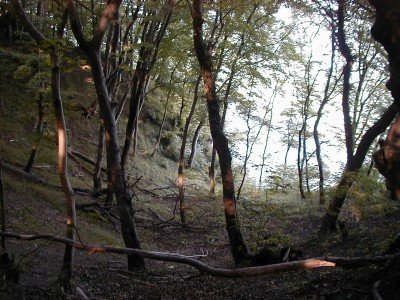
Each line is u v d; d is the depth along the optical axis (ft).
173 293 27.25
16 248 32.76
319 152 69.36
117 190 34.68
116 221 53.98
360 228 40.55
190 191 84.94
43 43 23.98
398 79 19.69
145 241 51.60
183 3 49.67
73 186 59.72
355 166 42.98
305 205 60.18
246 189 87.40
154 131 101.30
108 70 60.34
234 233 36.94
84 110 81.00
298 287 25.25
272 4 54.70
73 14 30.01
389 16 19.15
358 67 65.31
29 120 64.80
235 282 30.04
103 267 33.58
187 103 102.73
